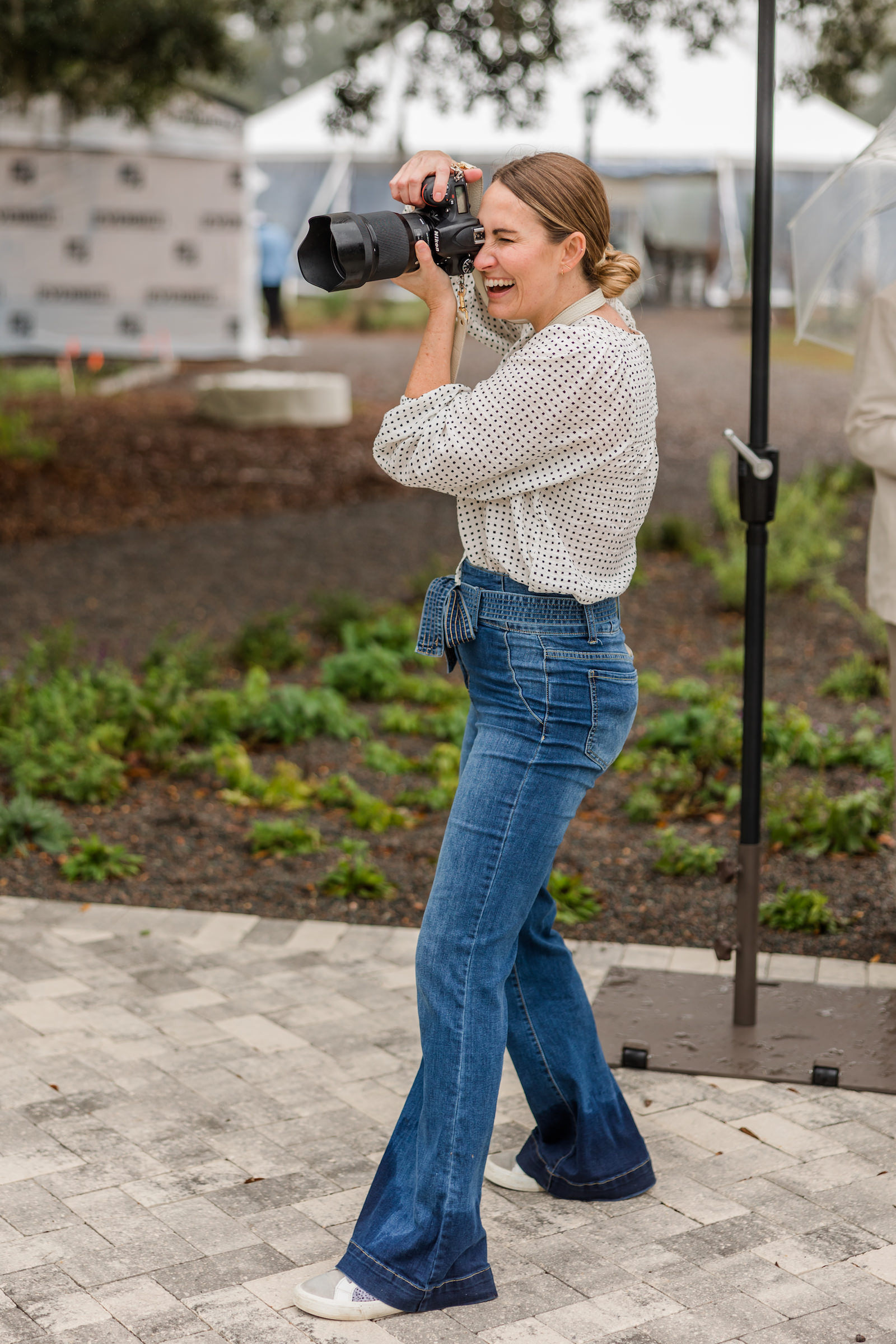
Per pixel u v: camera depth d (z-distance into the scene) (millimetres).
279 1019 3766
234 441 14852
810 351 24031
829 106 24062
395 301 28656
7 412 15867
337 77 10852
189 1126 3203
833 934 4383
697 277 30547
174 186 20906
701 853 4941
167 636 7629
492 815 2529
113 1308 2541
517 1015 2873
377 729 6672
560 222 2434
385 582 9492
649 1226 2820
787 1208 2883
